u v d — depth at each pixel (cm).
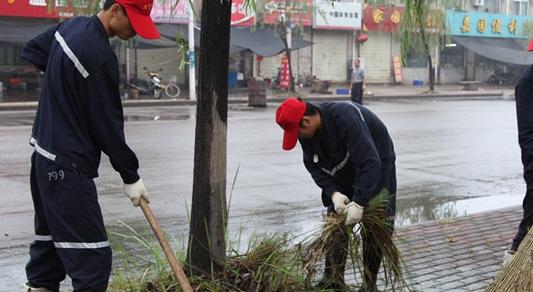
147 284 405
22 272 540
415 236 646
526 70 488
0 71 2600
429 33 1580
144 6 337
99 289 339
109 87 331
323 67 3572
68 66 326
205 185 404
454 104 2666
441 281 508
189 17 2352
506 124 1841
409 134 1567
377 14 3341
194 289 390
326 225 394
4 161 1058
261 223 719
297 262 401
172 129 1542
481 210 816
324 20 3278
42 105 341
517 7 4172
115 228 672
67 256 335
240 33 2938
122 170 340
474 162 1184
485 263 558
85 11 519
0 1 2486
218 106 398
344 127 404
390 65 3816
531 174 482
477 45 3878
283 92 3022
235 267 415
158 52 2989
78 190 330
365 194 392
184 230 673
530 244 343
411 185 970
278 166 1079
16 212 738
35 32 2464
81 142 333
